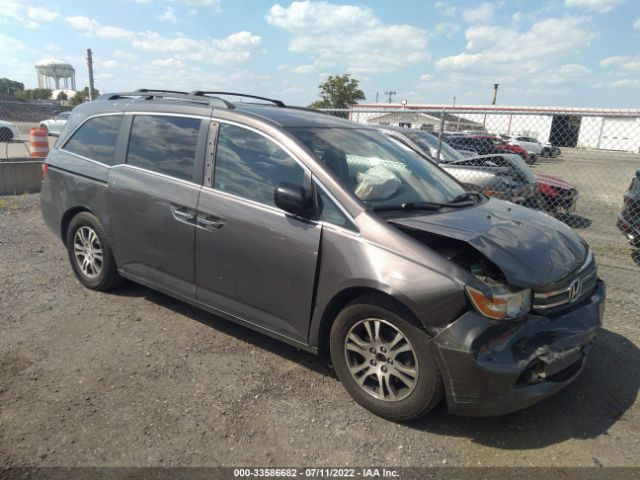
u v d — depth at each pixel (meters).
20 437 2.72
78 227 4.70
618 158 13.01
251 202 3.46
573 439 2.95
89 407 3.01
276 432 2.88
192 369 3.49
